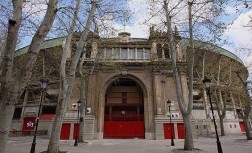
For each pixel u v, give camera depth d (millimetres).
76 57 16297
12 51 7520
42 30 8016
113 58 36781
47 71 38844
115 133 34938
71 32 15977
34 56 7750
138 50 37844
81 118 24375
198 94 41438
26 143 24797
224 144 22625
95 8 16500
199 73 36719
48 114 41594
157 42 36625
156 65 35938
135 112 38719
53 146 14125
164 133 32500
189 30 17406
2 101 7035
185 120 16219
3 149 6738
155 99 34500
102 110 34719
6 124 6906
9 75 7336
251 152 15820
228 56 42562
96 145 23109
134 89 39844
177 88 17078
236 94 40969
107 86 36188
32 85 39625
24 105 42594
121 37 38656
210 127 38438
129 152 16781
